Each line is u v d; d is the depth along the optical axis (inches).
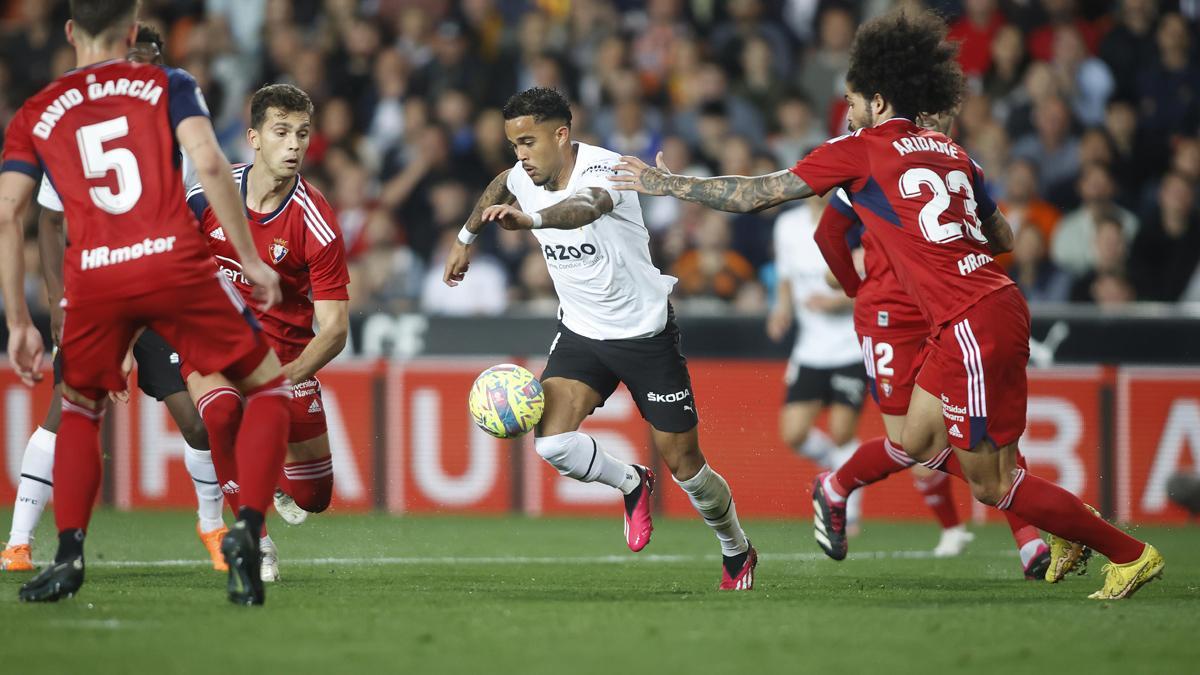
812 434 1392.7
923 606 753.6
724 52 2059.5
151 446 1545.3
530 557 1122.0
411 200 1936.5
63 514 708.7
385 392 1555.1
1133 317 1471.5
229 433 767.7
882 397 944.3
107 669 538.9
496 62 2060.8
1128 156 1908.2
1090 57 2022.6
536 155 818.2
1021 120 1899.6
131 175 672.4
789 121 1943.9
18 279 691.4
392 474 1551.4
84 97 681.6
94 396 711.7
